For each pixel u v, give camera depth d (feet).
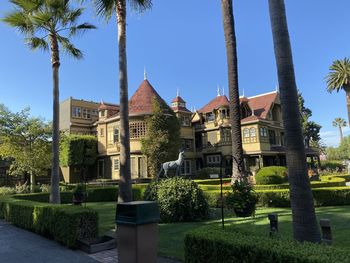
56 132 48.88
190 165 132.77
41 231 32.76
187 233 16.51
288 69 19.30
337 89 181.57
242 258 13.71
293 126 18.53
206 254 15.20
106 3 42.01
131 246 16.58
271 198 47.57
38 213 33.40
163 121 102.99
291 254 12.21
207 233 16.10
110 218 43.24
